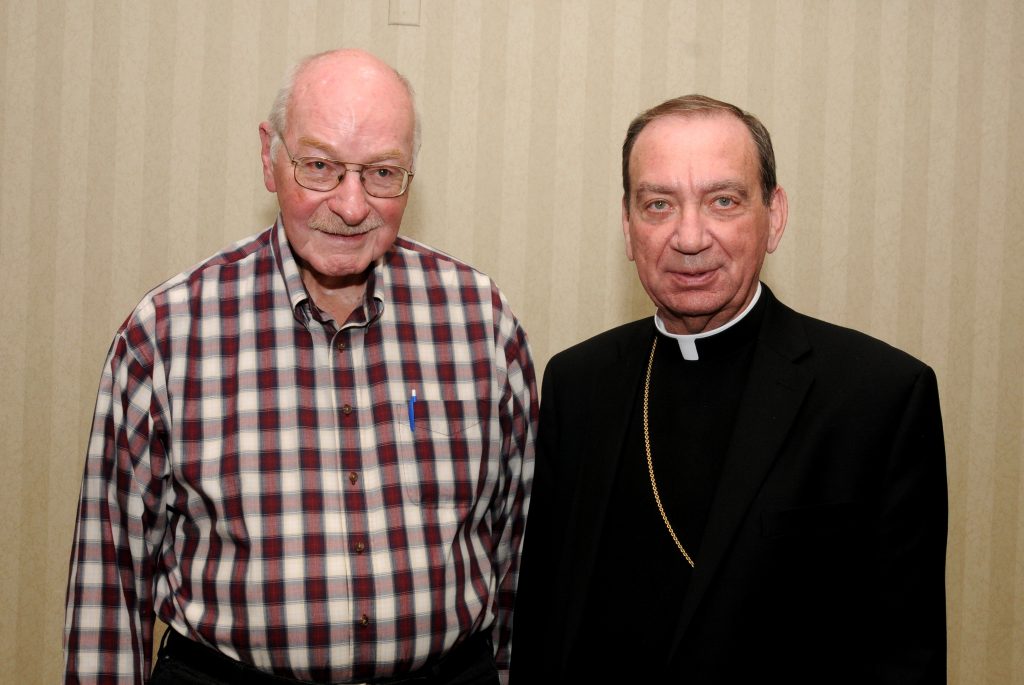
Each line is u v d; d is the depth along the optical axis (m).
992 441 2.73
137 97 2.60
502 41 2.64
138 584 1.73
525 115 2.65
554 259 2.68
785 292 2.71
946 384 2.73
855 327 2.71
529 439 1.96
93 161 2.60
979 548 2.74
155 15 2.59
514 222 2.66
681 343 1.68
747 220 1.56
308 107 1.63
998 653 2.74
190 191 2.61
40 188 2.59
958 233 2.71
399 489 1.69
